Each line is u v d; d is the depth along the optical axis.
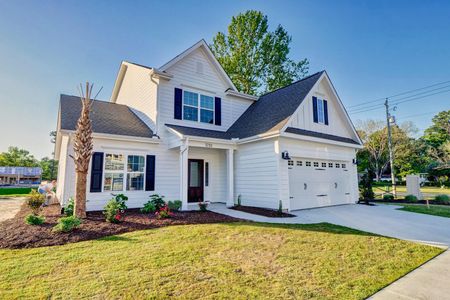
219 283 3.46
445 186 31.23
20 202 13.99
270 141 9.99
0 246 4.88
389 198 14.91
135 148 10.09
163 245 5.07
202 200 12.15
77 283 3.40
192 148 12.02
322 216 8.85
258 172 10.43
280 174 9.59
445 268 4.13
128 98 13.86
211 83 13.06
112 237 5.61
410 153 34.53
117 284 3.38
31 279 3.52
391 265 4.23
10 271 3.77
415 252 4.91
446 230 6.73
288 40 21.44
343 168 12.98
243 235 5.90
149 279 3.54
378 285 3.47
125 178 9.73
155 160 10.55
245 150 11.15
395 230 6.71
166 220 7.19
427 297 3.15
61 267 3.94
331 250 4.97
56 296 3.05
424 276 3.81
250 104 14.77
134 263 4.12
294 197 10.29
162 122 11.04
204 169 12.34
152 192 10.30
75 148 7.33
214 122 12.91
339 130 13.54
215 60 13.02
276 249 4.97
